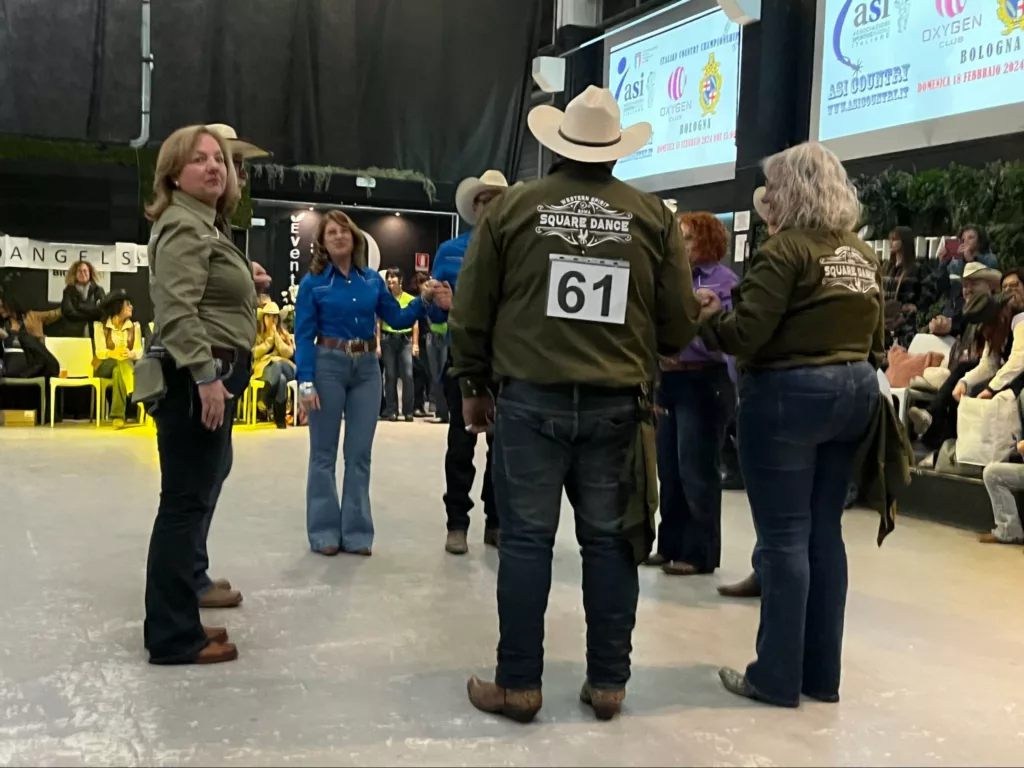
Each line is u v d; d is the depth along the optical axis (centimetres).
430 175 967
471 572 360
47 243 833
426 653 269
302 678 246
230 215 271
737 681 247
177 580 253
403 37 929
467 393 243
